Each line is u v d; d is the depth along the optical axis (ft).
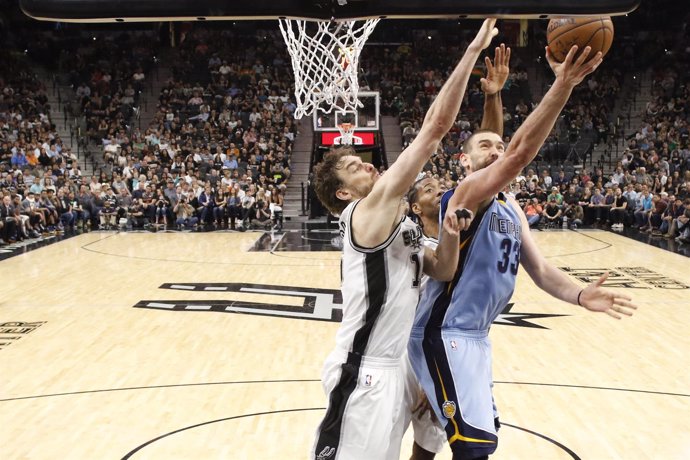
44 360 21.33
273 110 72.02
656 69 77.97
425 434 11.03
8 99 70.13
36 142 64.28
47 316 27.14
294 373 19.75
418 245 9.48
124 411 16.89
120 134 69.15
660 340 23.36
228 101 72.28
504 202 10.48
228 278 34.65
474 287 10.14
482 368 10.20
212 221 58.85
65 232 54.95
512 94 76.28
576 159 68.44
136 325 25.57
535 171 66.28
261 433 15.44
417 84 76.79
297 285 32.73
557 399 17.65
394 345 9.44
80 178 61.46
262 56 79.15
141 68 78.48
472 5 8.66
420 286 10.40
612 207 56.03
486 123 11.03
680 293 30.83
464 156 10.48
